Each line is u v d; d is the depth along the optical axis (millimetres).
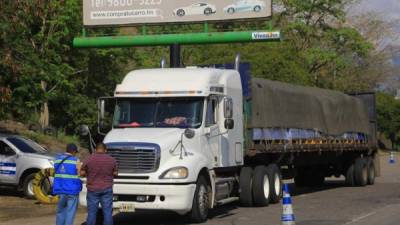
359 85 67500
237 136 17141
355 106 27547
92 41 27484
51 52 28094
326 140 23938
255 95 18578
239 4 26594
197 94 15242
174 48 26781
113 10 27594
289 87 21422
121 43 27203
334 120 24906
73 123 37625
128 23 27500
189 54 45719
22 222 15406
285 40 53094
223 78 16516
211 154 15500
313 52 58812
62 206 12492
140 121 15336
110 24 27625
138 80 15805
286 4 60594
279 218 15727
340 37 61156
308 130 22406
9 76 20297
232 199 16953
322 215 16188
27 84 21922
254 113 18391
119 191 13914
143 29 27469
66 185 12414
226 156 16359
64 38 31484
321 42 61438
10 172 20484
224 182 16609
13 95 22125
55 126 37781
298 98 21797
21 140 21031
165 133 14586
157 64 42219
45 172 19438
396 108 83000
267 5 26312
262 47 45688
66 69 32281
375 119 29812
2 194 21641
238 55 18391
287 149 20312
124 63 40531
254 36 26156
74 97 36562
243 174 18281
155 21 27266
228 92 16688
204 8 26906
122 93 15633
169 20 27188
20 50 20484
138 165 13953
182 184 13867
